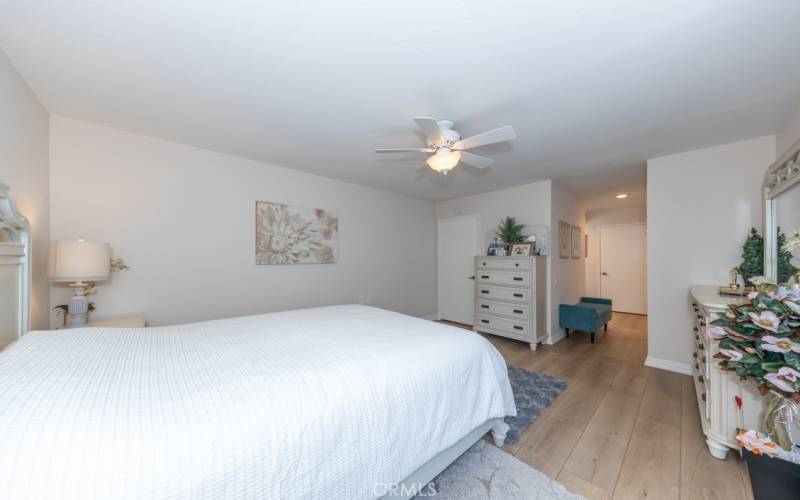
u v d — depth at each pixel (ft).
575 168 10.93
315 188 12.01
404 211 15.71
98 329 5.19
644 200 16.90
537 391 8.09
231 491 2.42
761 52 4.67
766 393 3.93
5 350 3.81
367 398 3.53
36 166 6.26
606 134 7.89
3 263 4.92
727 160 8.53
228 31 4.31
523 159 9.91
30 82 5.68
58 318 7.05
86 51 4.77
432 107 6.50
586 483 4.84
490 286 13.26
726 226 8.56
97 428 2.36
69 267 6.18
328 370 3.74
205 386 3.21
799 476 3.25
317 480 2.92
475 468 5.18
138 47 4.67
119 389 3.04
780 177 6.37
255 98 6.21
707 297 6.58
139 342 4.77
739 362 4.04
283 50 4.73
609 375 9.19
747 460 3.68
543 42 4.51
